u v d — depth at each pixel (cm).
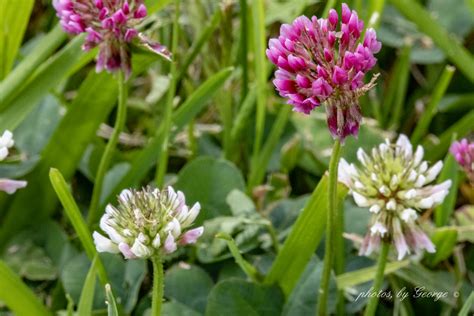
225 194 31
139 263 30
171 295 30
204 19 35
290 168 34
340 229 30
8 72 33
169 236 25
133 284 30
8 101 31
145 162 32
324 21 25
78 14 28
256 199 32
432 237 31
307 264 29
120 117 30
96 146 33
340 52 25
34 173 32
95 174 34
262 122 33
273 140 33
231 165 32
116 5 28
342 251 30
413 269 31
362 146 33
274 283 29
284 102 35
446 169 31
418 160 27
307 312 29
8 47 32
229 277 30
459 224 32
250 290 28
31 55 31
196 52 34
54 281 31
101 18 28
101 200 33
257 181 33
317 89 24
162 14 35
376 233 27
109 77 31
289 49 25
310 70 25
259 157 35
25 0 32
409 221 27
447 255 31
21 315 28
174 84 31
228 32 34
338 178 27
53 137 32
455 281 31
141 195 25
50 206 33
